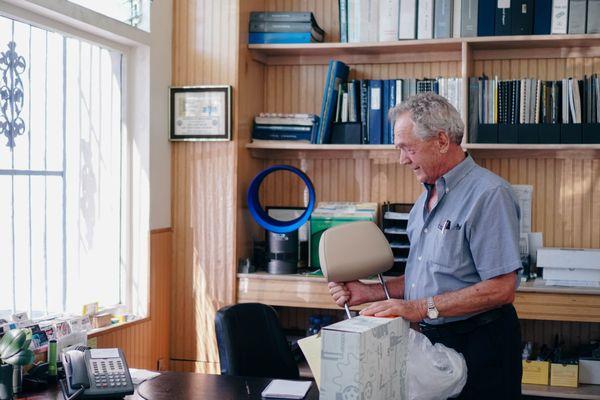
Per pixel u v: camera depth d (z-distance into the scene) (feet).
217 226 14.58
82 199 12.88
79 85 12.74
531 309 13.11
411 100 8.79
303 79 15.72
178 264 14.84
